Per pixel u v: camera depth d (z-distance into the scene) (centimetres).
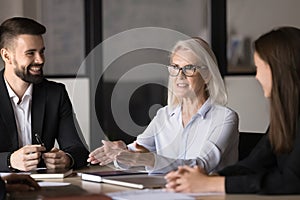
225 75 611
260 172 250
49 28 612
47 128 347
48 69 615
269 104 248
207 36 620
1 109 337
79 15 618
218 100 315
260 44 246
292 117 244
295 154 238
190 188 243
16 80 340
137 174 289
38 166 330
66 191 252
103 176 278
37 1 601
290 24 629
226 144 304
